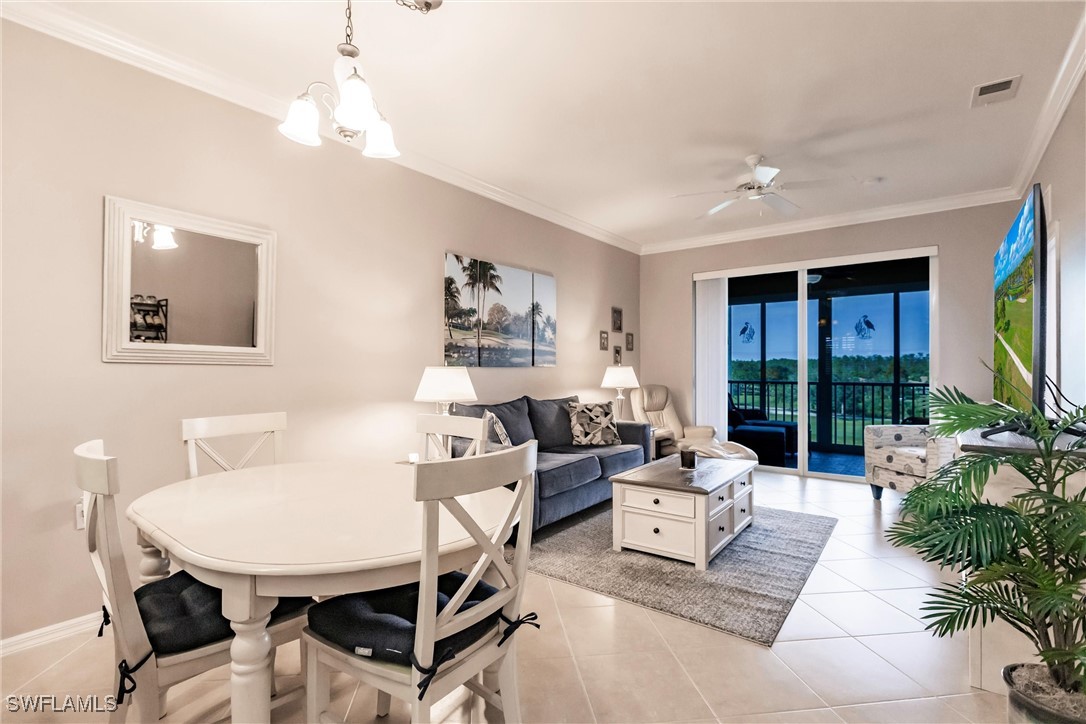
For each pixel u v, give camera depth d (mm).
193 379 2611
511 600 1464
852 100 2936
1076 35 2342
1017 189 4309
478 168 3973
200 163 2643
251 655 1229
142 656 1295
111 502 1272
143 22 2264
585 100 2939
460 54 2492
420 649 1198
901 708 1735
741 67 2607
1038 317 2225
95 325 2297
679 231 5812
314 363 3127
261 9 2178
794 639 2182
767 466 5789
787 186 3561
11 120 2092
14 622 2096
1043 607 1173
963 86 2781
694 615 2379
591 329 5672
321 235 3170
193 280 2598
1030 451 1564
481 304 4285
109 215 2322
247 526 1379
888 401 5152
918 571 2875
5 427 2076
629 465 4461
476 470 1218
